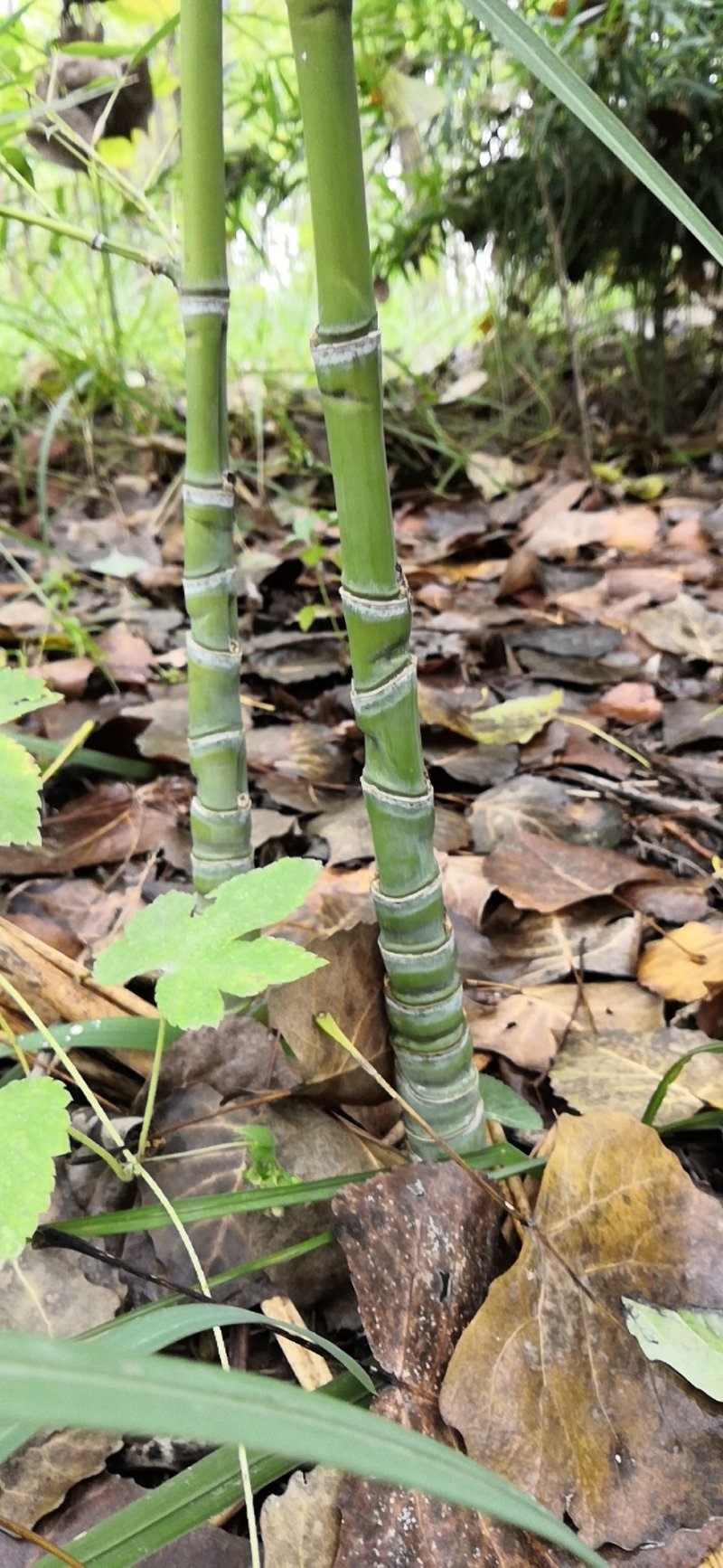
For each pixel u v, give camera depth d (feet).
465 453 4.07
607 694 2.46
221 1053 1.20
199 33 0.91
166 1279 1.04
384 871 0.95
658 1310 0.94
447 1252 0.96
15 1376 0.46
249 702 2.48
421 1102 1.05
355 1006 1.09
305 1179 1.09
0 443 4.16
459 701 2.47
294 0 0.68
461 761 2.12
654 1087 1.25
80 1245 0.93
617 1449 0.86
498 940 1.62
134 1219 0.97
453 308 5.38
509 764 2.11
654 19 2.95
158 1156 1.09
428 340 5.30
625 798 2.01
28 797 0.94
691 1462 0.86
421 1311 0.93
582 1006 1.42
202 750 1.16
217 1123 1.17
